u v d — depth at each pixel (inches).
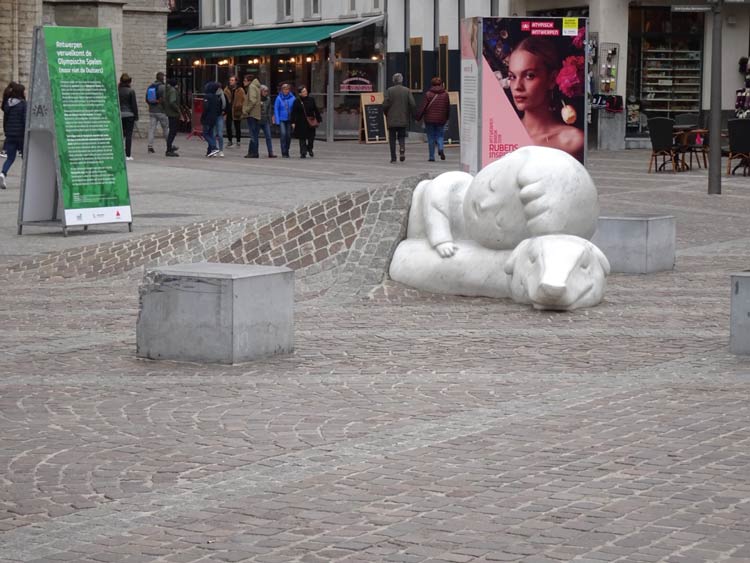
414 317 516.4
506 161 548.1
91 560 244.5
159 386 397.7
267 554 245.8
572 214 537.0
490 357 436.5
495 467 302.8
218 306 428.1
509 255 547.8
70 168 786.2
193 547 250.7
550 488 285.3
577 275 526.3
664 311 524.4
